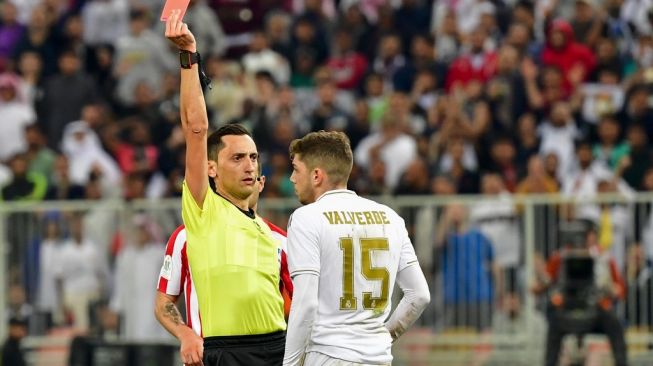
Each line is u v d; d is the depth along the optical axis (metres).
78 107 68.38
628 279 50.97
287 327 26.78
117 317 53.38
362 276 27.00
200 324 27.94
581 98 62.97
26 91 70.75
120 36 76.38
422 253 51.91
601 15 67.94
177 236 28.27
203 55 70.62
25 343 53.62
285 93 64.44
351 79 69.12
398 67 68.00
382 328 27.30
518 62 64.00
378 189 54.62
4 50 74.06
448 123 60.06
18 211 54.03
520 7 68.50
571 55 65.12
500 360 51.34
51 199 59.72
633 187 56.97
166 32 27.20
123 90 70.69
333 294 26.88
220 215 28.09
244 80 66.06
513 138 60.72
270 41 71.25
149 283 53.28
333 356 26.67
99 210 53.81
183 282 28.30
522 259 51.53
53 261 53.81
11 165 60.03
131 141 64.88
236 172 28.30
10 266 54.00
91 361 50.81
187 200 28.05
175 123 64.81
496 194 54.47
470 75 65.94
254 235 28.20
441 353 51.69
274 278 28.25
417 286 27.84
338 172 27.55
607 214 51.25
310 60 70.25
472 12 72.06
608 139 59.72
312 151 27.58
